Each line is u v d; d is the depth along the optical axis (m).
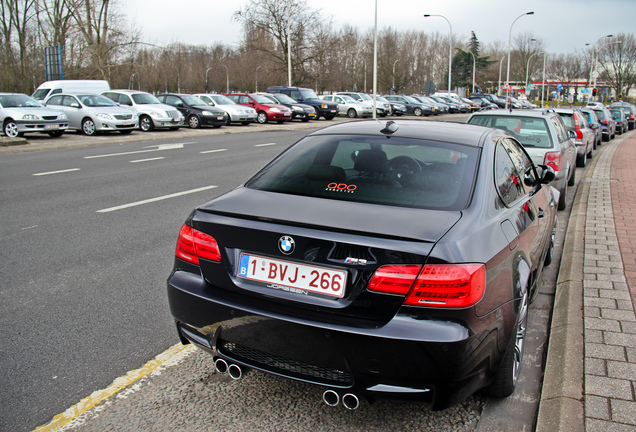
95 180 10.59
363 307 2.37
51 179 10.66
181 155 15.11
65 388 3.12
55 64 30.42
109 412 2.90
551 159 7.96
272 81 54.28
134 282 4.86
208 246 2.72
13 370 3.30
